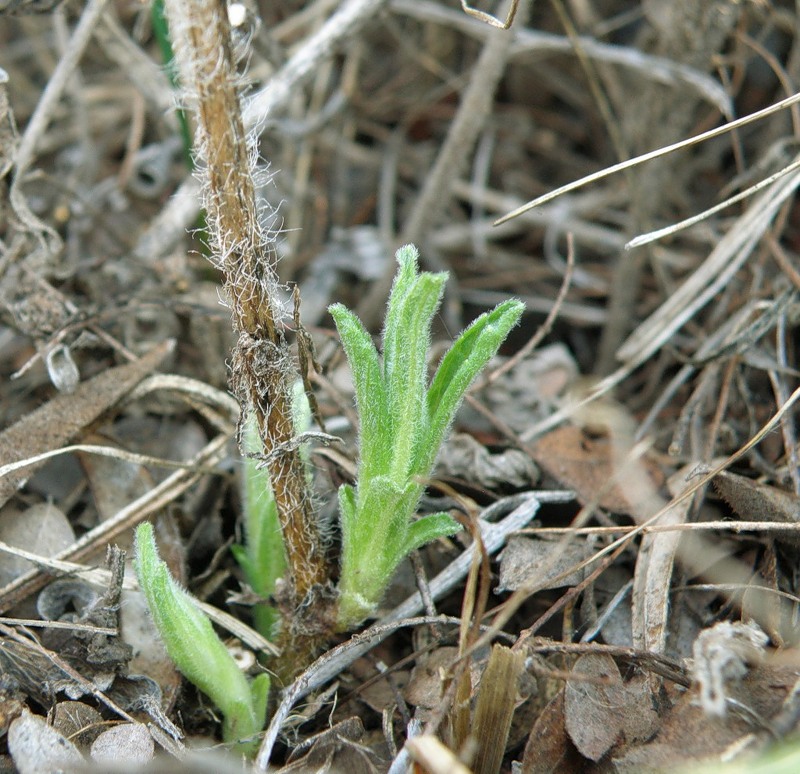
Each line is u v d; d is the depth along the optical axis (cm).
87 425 26
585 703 22
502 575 24
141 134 34
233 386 22
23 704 22
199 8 20
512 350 34
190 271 30
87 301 28
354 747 22
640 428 27
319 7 34
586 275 35
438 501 26
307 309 34
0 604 24
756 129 34
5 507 25
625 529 23
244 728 23
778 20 30
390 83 39
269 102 28
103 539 25
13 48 37
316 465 25
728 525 23
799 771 20
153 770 20
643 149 31
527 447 26
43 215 32
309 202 37
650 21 33
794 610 23
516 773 22
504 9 29
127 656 23
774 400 27
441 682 21
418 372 21
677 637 24
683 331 30
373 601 23
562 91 38
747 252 28
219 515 26
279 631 24
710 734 21
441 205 32
